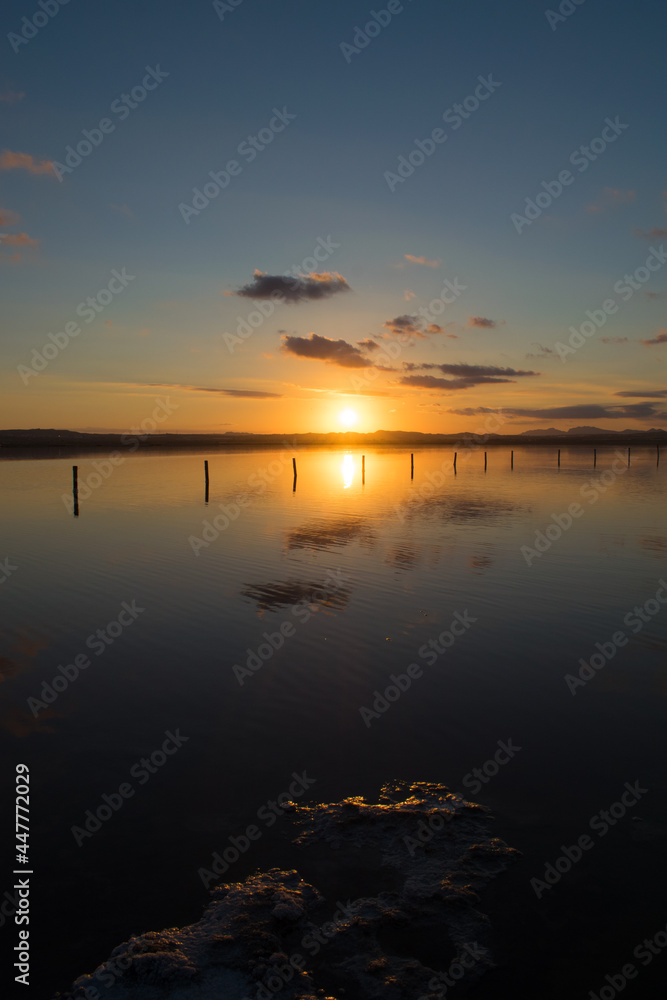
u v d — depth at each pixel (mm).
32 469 58750
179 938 4586
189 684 9438
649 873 5348
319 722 8227
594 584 15242
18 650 10906
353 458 91875
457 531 23047
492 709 8594
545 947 4562
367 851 5625
